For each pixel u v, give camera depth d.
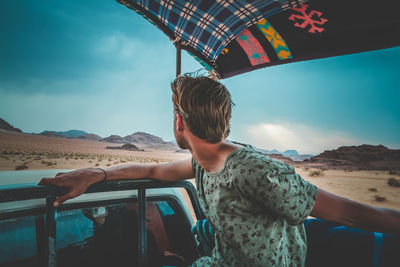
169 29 2.18
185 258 1.45
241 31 2.14
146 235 1.28
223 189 0.83
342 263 1.20
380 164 109.19
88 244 1.17
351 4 1.67
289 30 2.02
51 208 1.03
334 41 1.93
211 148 0.87
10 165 48.62
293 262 0.93
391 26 1.67
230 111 0.87
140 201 1.26
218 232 0.95
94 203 1.19
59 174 1.12
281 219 0.84
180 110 0.85
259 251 0.81
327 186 38.03
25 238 1.02
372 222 0.80
